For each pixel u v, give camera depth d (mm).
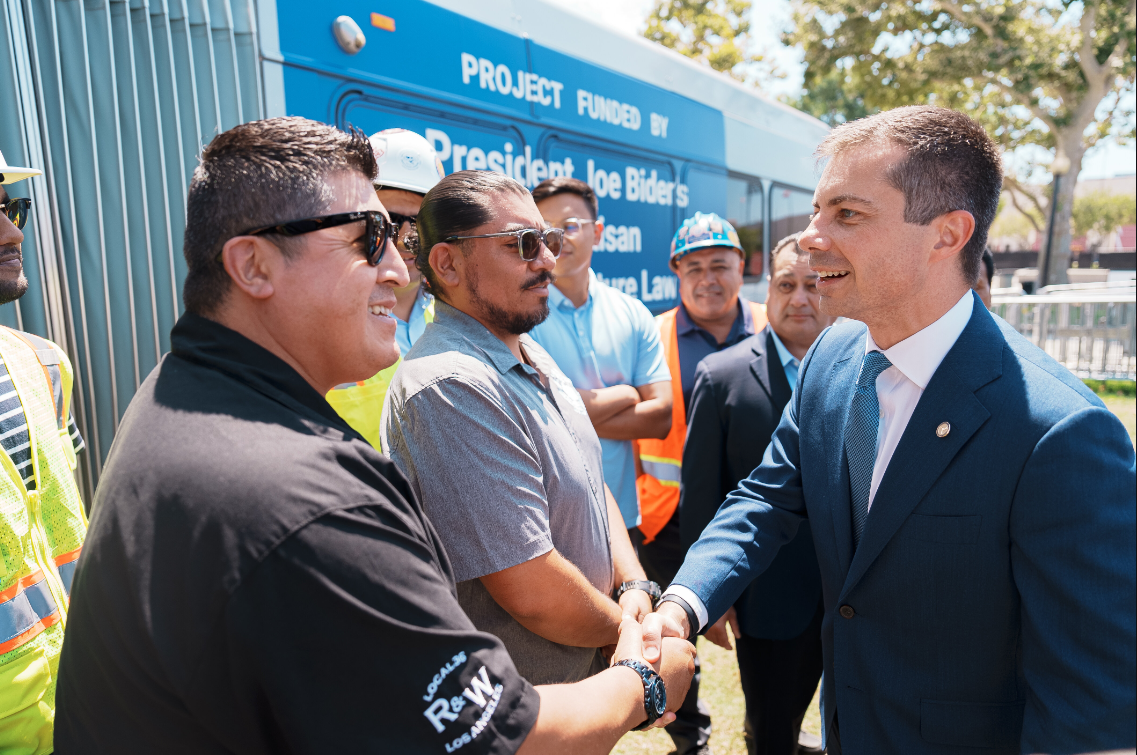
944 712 1355
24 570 1439
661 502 3115
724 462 2490
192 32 2605
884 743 1411
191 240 1027
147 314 2488
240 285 1008
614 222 4617
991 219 1328
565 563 1447
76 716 966
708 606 1598
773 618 2262
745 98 6332
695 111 5531
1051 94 19406
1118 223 37594
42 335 2209
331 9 3023
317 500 871
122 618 884
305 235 1012
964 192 1268
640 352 3023
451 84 3523
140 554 877
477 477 1374
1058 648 1182
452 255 1581
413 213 2191
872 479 1449
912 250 1290
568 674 1564
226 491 863
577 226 2928
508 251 1547
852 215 1312
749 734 2617
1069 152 19312
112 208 2395
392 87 3236
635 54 4898
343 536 868
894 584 1370
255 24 2750
